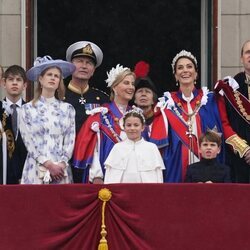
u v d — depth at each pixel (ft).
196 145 118.73
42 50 133.18
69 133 117.50
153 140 119.03
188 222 111.45
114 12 134.62
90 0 134.62
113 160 116.57
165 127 119.34
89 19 134.51
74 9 133.69
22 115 116.98
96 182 117.70
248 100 119.96
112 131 119.03
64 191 111.34
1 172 117.39
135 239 111.34
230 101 119.85
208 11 132.46
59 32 133.59
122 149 116.78
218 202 111.55
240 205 111.45
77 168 117.91
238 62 130.72
